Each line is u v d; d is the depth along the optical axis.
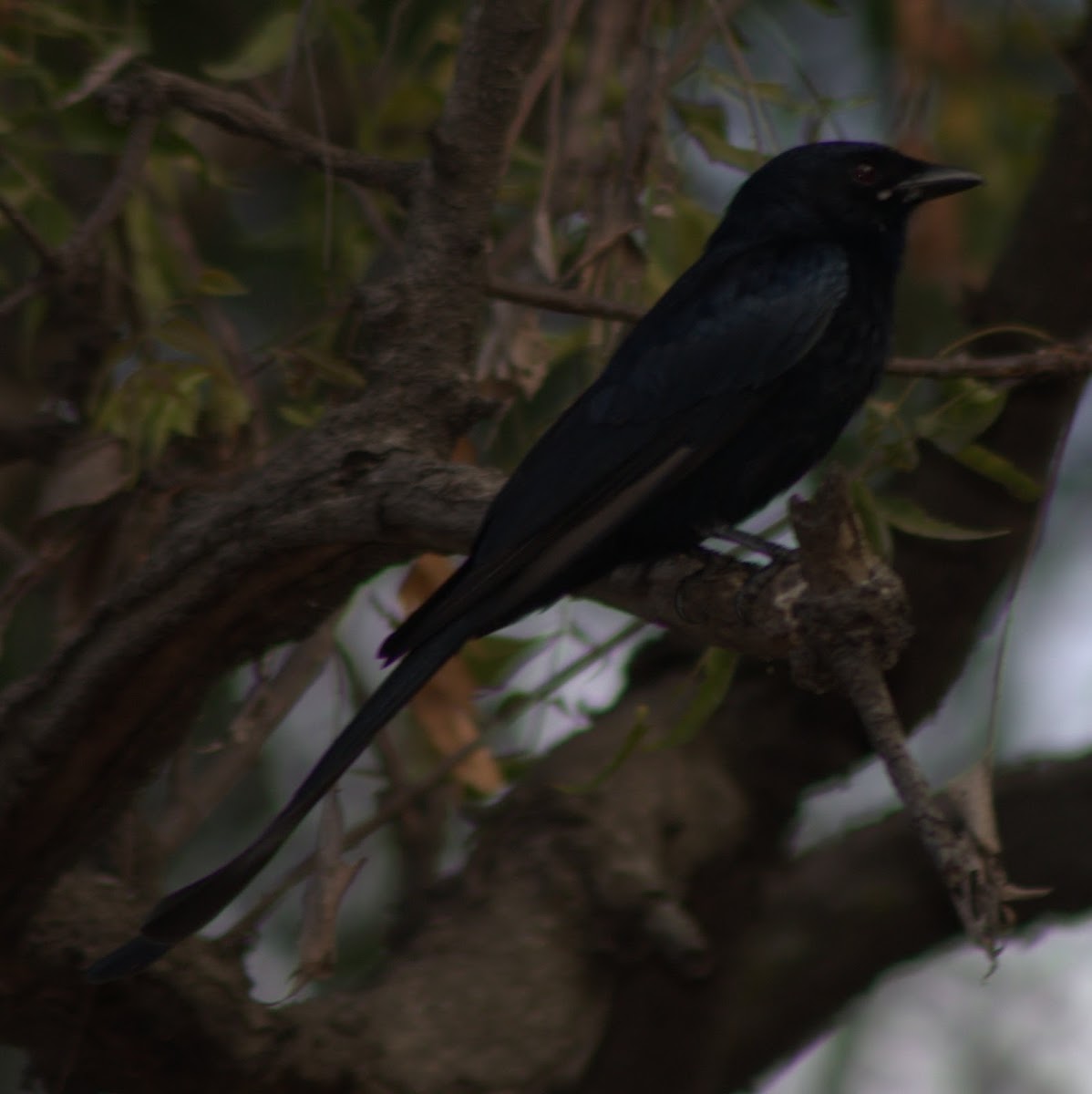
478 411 7.89
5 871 8.27
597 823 11.02
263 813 14.02
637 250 9.63
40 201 10.16
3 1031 8.98
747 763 11.73
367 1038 9.39
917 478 12.10
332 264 10.55
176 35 13.82
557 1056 10.05
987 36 12.04
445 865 13.34
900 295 13.94
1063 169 11.81
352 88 10.36
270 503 7.53
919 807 5.80
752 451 9.42
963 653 12.20
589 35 12.38
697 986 11.11
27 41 9.74
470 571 7.61
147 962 6.96
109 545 9.44
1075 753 12.50
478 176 8.03
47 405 10.03
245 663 8.04
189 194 13.66
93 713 7.89
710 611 7.34
